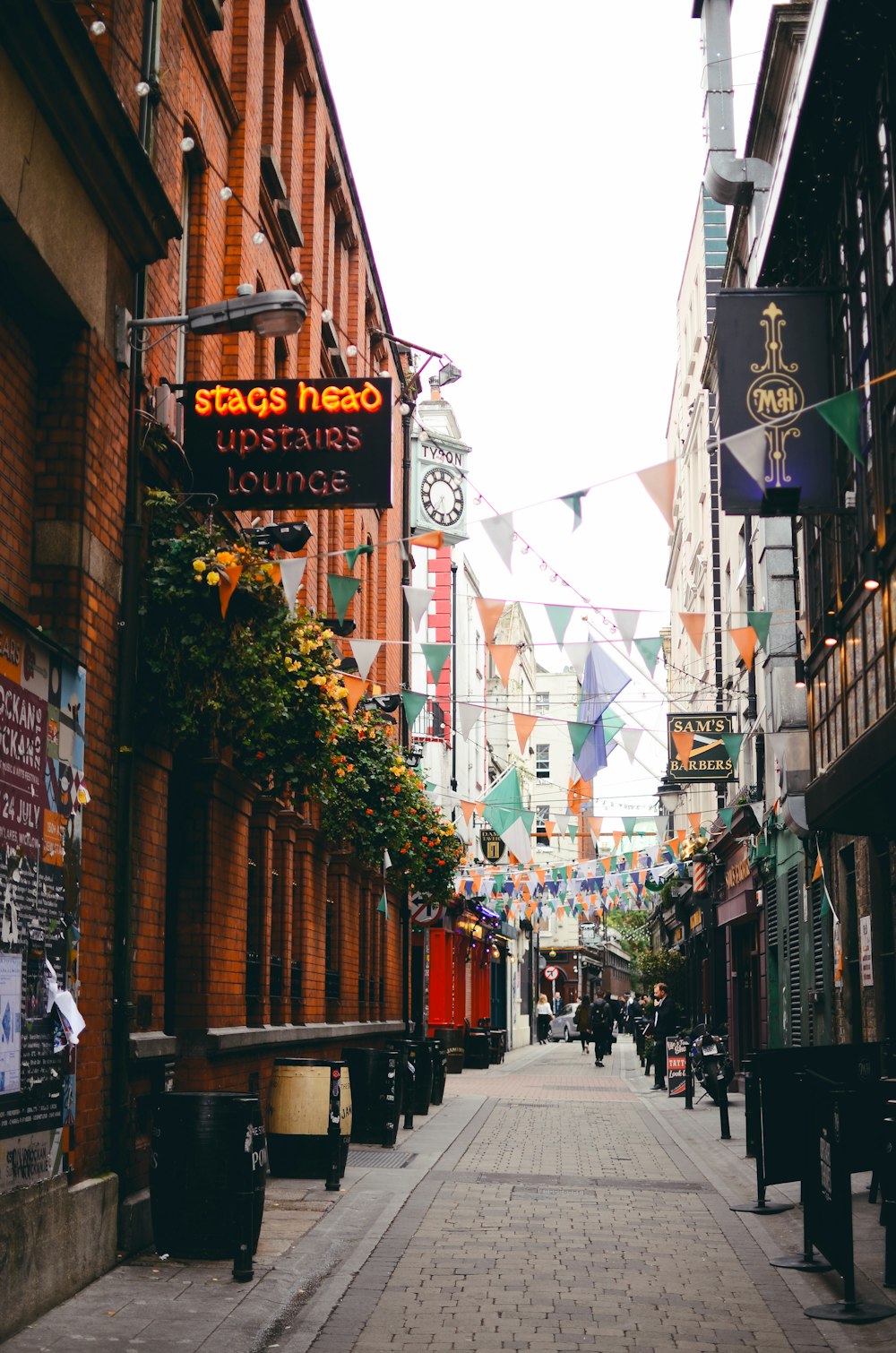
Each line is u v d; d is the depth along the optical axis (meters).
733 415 13.02
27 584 8.91
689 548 43.31
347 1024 20.53
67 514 9.02
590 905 34.38
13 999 7.56
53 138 8.48
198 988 12.03
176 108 11.64
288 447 11.28
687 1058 22.83
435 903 25.73
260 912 14.93
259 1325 7.56
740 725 28.41
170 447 10.91
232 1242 9.19
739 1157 15.48
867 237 12.10
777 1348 7.38
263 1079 14.60
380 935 25.70
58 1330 7.38
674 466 8.23
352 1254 9.70
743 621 27.94
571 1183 13.49
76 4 9.79
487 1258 9.68
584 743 14.45
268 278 16.12
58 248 8.60
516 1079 32.28
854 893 17.70
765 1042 25.20
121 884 9.66
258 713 10.49
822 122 12.73
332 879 21.12
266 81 17.19
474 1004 44.19
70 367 9.12
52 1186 8.04
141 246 10.14
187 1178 9.23
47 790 8.24
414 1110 20.58
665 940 54.16
